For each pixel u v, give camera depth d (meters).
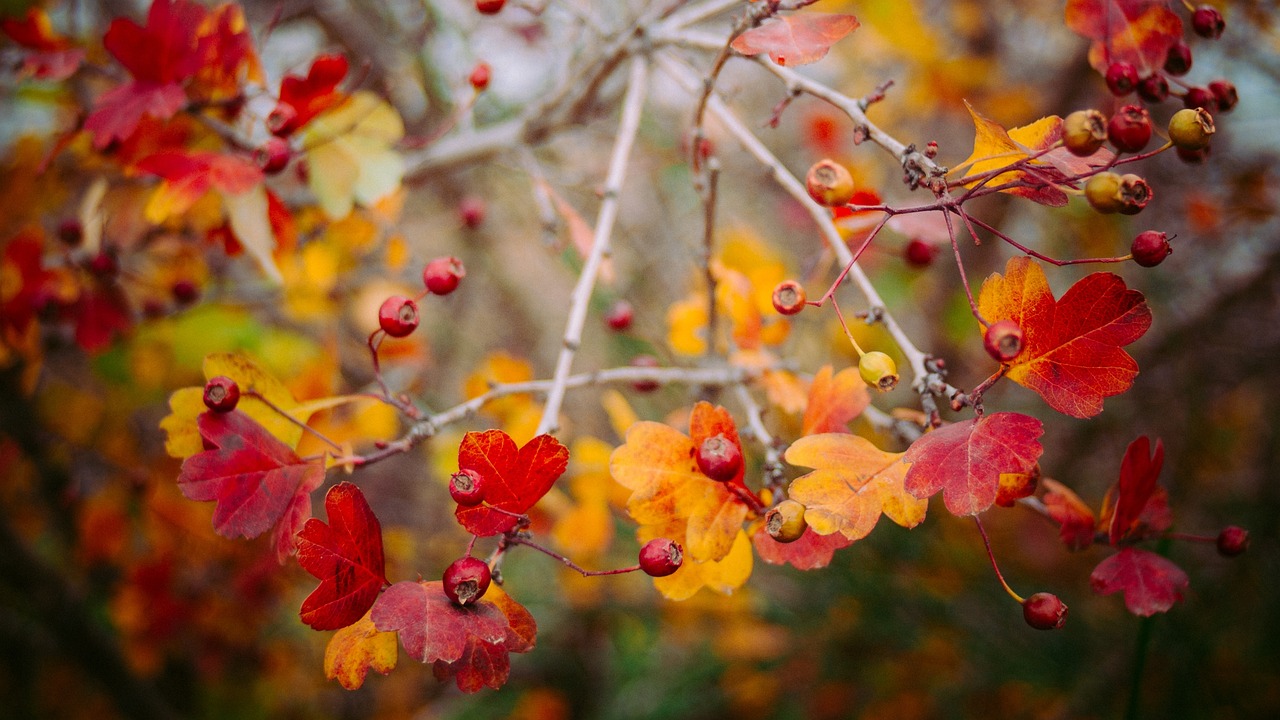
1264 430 0.91
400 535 0.83
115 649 0.86
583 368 1.20
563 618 1.05
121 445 0.74
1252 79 0.79
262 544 0.76
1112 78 0.39
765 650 0.88
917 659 0.80
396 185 0.48
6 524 0.77
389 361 0.73
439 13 0.79
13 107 0.70
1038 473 0.36
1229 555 0.38
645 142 0.89
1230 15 0.68
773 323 0.49
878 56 0.92
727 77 0.76
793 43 0.37
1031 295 0.34
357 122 0.48
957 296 0.86
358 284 0.71
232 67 0.46
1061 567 0.80
